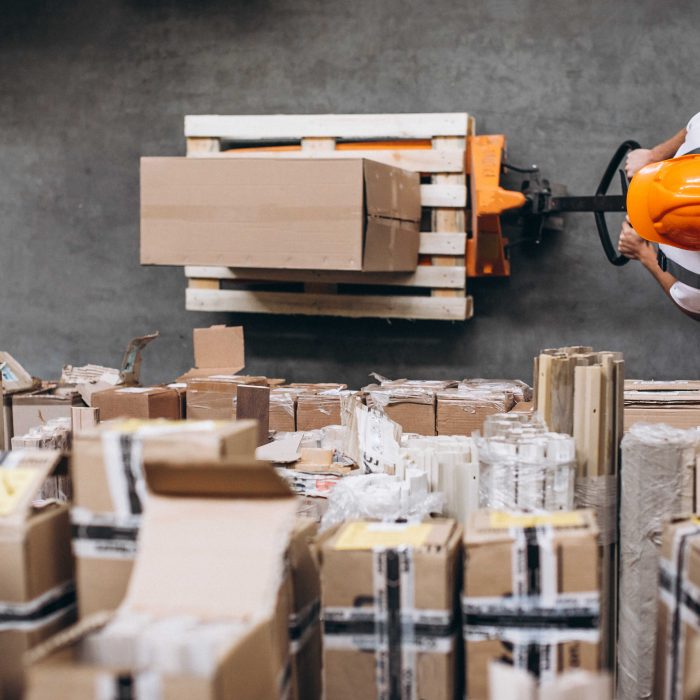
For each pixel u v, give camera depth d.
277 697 1.38
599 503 2.10
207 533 1.39
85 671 1.12
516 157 4.12
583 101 4.05
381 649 1.50
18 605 1.44
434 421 3.13
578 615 1.44
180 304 4.58
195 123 4.09
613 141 4.04
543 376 2.12
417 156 3.87
